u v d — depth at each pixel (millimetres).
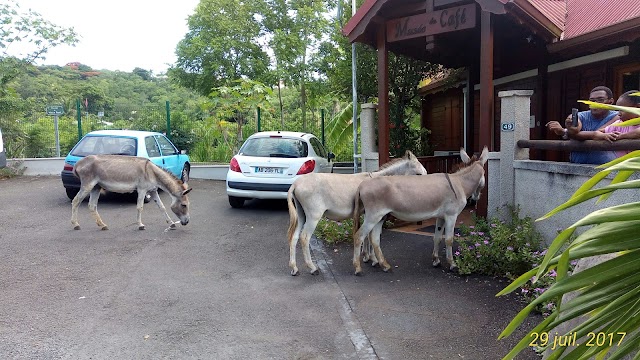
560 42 6629
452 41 8859
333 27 16047
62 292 5023
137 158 8133
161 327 4164
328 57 15344
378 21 7750
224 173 15406
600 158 5223
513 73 10195
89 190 7988
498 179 6758
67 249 6766
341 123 14914
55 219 8859
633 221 1145
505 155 6641
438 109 13859
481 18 6641
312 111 18484
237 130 16125
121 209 10008
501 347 3748
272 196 9406
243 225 8578
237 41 15453
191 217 9289
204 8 15375
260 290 5164
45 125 17516
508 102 6566
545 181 5879
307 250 5746
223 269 5938
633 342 1194
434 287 5203
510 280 5297
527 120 6582
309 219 5738
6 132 16062
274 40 15344
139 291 5086
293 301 4828
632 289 1175
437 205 5602
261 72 15781
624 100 4715
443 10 7020
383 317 4391
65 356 3600
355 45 10703
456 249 6699
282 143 9609
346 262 6301
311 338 3951
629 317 1174
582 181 5203
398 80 10984
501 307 4574
